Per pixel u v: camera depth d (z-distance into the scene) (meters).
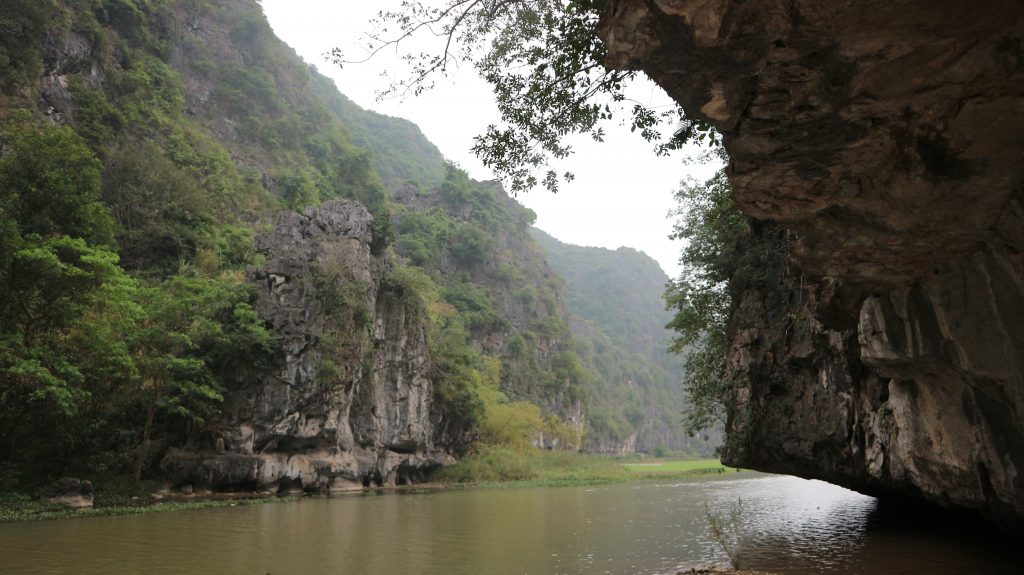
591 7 7.75
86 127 46.41
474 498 35.12
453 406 52.22
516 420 64.06
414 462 45.97
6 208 24.44
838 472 18.39
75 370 22.91
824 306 12.57
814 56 5.51
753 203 7.96
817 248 8.99
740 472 68.50
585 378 110.06
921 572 12.62
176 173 48.47
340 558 14.91
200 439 31.97
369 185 90.94
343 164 90.19
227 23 95.56
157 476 30.08
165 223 44.94
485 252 101.75
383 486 42.56
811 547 15.96
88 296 24.59
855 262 9.06
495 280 103.75
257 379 33.31
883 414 14.82
